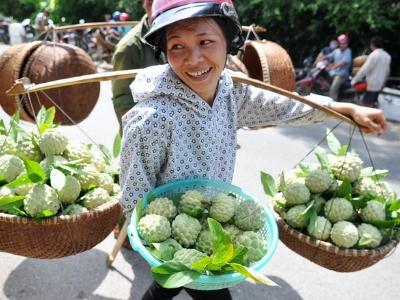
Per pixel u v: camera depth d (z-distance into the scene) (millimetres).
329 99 1705
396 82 7738
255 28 3217
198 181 1519
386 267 2674
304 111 1700
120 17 9500
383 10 7652
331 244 1539
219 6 1304
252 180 3842
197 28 1302
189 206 1423
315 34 8555
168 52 1359
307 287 2467
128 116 1445
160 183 1549
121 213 1747
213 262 1159
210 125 1500
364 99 6727
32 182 1550
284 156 4512
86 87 3033
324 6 8133
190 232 1367
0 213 1478
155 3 1365
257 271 1222
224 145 1604
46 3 12031
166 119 1411
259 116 1752
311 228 1590
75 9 13195
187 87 1425
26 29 12062
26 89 1443
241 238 1361
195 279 1132
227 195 1497
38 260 2502
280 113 1733
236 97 1676
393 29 7762
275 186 1882
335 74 7180
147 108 1403
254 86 1570
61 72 2840
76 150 1877
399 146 5172
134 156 1417
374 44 6453
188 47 1324
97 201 1677
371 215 1647
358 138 5363
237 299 2336
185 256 1256
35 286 2307
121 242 2441
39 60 2811
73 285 2342
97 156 1991
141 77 1470
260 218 1438
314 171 1757
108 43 9617
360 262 1550
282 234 1675
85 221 1531
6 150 1793
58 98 2885
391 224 1618
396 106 6375
